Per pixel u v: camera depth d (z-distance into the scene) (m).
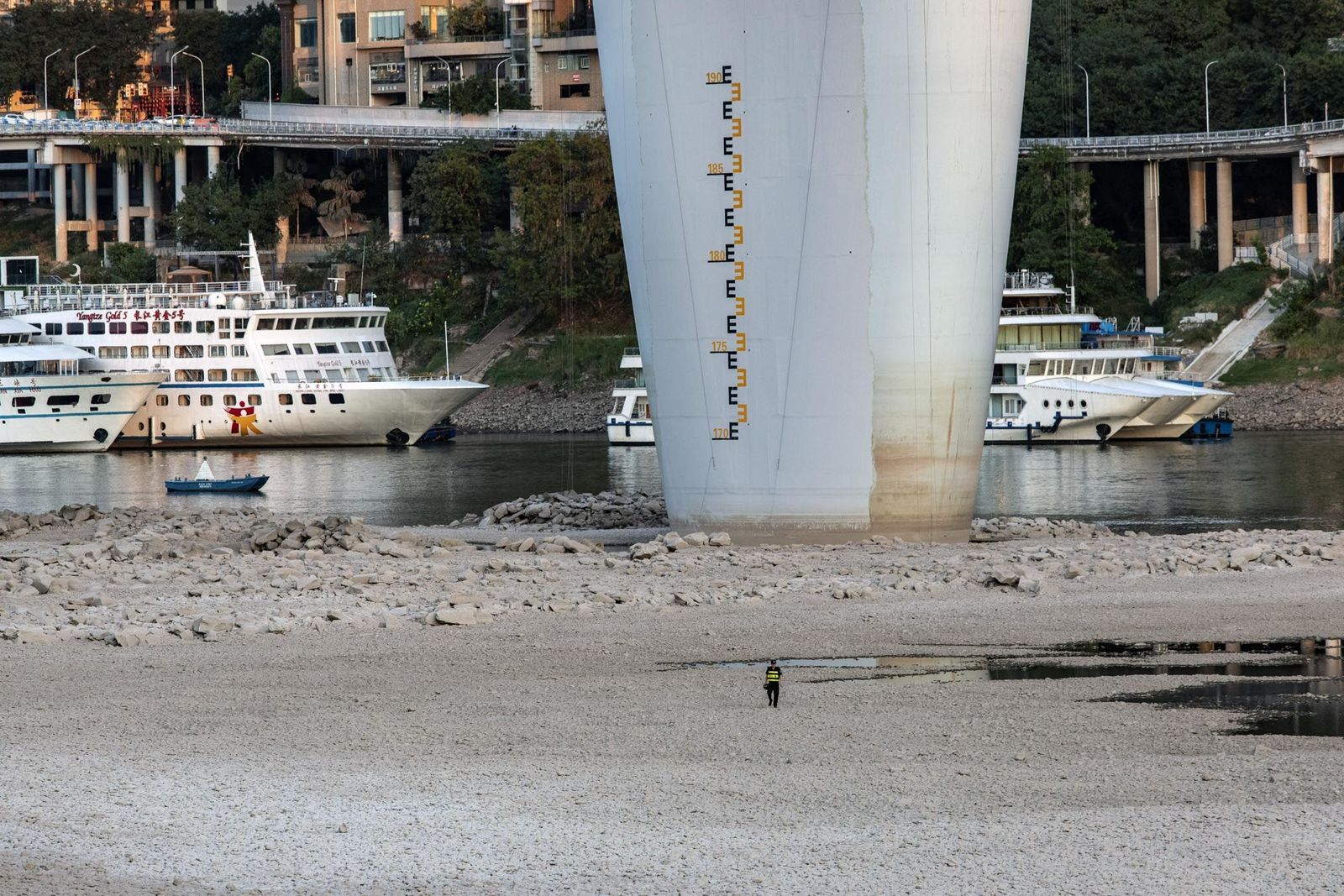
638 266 132.62
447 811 63.44
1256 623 100.69
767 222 127.19
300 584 118.19
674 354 131.75
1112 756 70.56
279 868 57.28
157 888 55.47
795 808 63.53
